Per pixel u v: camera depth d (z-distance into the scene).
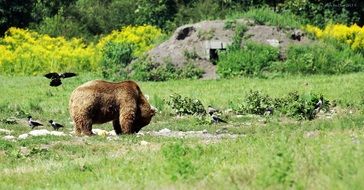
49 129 70.12
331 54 117.19
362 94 86.81
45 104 86.44
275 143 42.16
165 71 115.50
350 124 59.59
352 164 32.84
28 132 66.44
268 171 32.97
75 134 62.12
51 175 42.28
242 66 113.88
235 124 70.81
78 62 132.50
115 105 62.38
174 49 120.12
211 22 124.44
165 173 36.62
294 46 117.62
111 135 61.97
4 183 40.19
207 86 101.50
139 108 63.44
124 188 34.56
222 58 116.25
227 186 32.47
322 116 75.31
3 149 54.97
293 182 31.61
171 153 43.88
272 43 118.69
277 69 113.44
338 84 96.94
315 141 41.75
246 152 42.03
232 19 124.75
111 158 47.38
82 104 61.56
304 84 98.06
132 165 42.12
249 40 119.19
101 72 120.50
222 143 48.84
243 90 95.19
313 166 33.91
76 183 38.03
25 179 41.59
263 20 124.38
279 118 73.94
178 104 79.56
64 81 113.94
